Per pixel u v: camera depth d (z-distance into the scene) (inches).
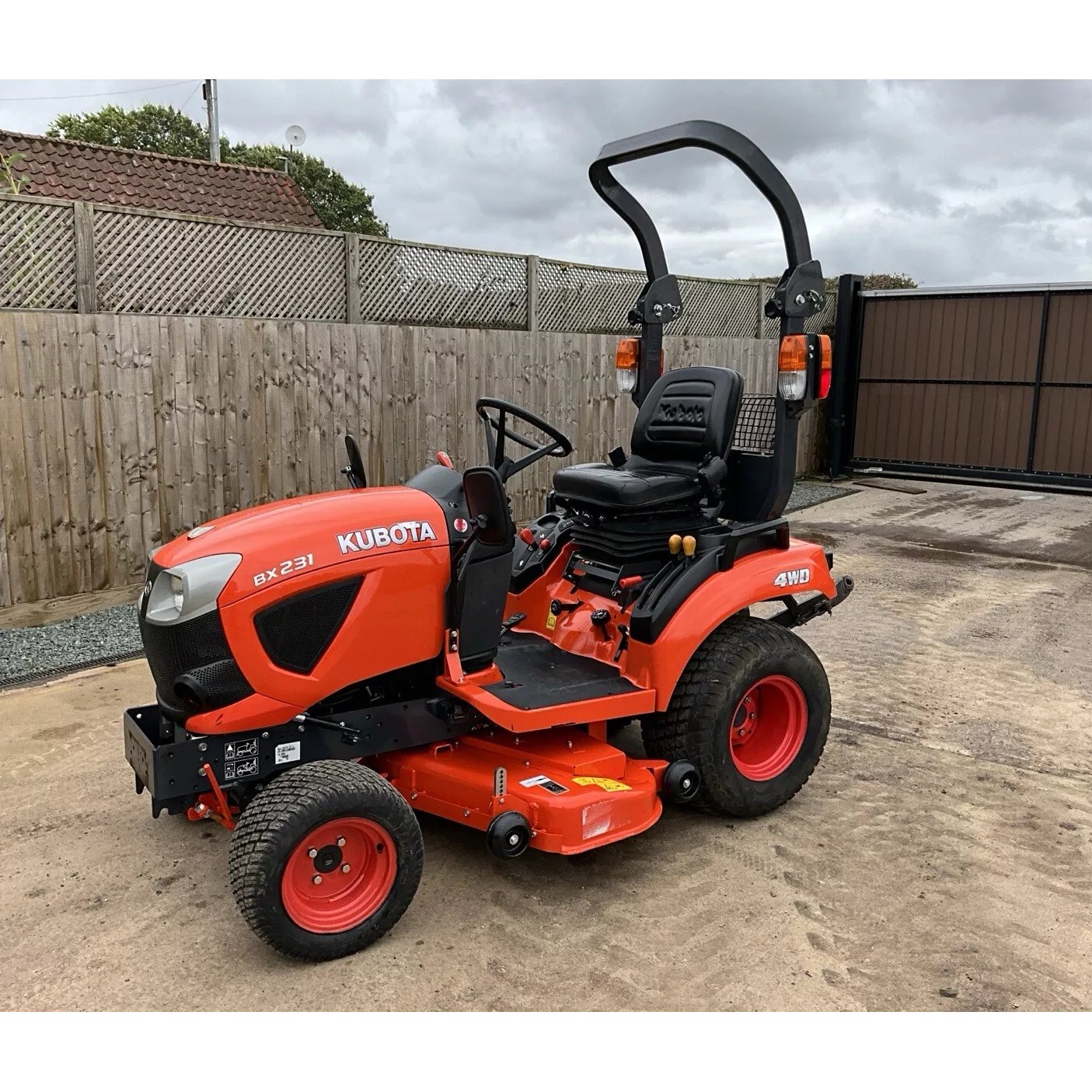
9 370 205.9
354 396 270.1
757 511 142.9
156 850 126.5
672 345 380.2
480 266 311.1
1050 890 119.0
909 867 124.3
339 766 103.7
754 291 452.8
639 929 109.7
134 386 225.6
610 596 138.5
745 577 134.0
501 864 124.5
